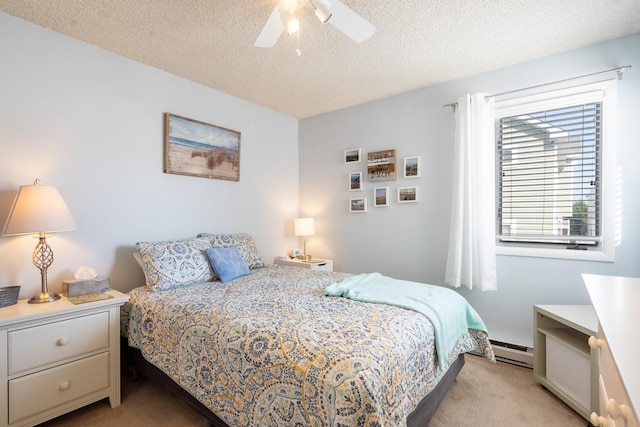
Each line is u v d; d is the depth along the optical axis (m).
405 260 3.10
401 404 1.15
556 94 2.34
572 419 1.73
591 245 2.29
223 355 1.40
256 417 1.24
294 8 1.51
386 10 1.81
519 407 1.84
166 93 2.65
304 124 3.91
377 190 3.28
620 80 2.13
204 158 2.92
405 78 2.76
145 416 1.76
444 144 2.85
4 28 1.86
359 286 2.10
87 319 1.76
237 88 3.00
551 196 2.45
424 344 1.44
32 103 1.96
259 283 2.31
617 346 0.67
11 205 1.88
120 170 2.37
